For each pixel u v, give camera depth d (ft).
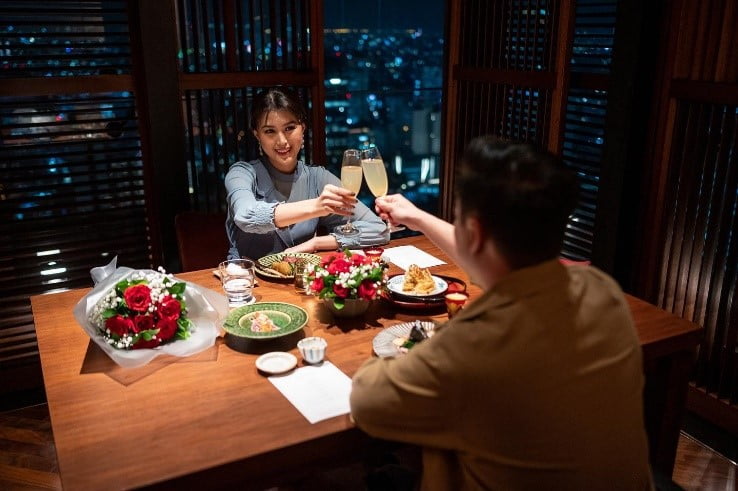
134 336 6.09
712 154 9.62
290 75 12.10
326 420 5.11
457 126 14.02
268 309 6.89
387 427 4.17
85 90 10.65
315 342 6.13
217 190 12.25
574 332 3.73
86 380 5.73
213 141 11.98
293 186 10.09
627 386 3.87
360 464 8.41
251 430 4.98
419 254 9.17
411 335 6.15
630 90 10.17
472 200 3.85
